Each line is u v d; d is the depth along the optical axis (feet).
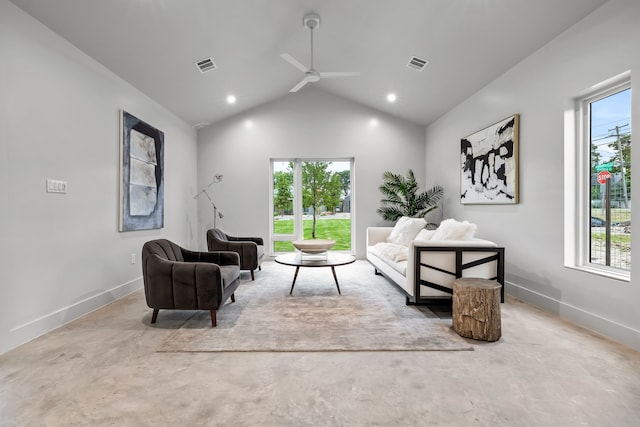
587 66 8.84
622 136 8.55
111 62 11.20
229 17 11.21
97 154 10.89
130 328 8.89
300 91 20.62
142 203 13.61
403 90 17.03
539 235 10.72
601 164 9.15
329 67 16.31
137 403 5.44
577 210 9.66
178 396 5.65
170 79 13.78
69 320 9.47
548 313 10.04
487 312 7.88
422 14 10.96
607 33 8.25
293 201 21.13
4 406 5.34
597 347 7.59
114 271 11.82
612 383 6.03
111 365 6.76
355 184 20.76
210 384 6.04
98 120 10.96
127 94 12.75
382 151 20.77
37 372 6.46
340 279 15.08
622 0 7.83
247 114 20.49
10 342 7.60
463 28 11.00
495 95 13.28
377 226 20.77
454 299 8.58
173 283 8.94
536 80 10.81
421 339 8.09
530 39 10.36
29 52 8.23
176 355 7.23
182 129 18.20
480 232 14.51
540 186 10.66
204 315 9.96
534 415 5.12
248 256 15.01
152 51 11.56
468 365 6.76
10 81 7.71
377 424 4.92
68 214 9.57
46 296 8.73
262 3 10.98
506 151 12.30
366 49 14.12
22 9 8.03
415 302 10.24
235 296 12.14
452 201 17.44
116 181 11.97
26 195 8.14
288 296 12.15
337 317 9.78
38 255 8.49
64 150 9.41
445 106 17.25
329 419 5.04
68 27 9.05
